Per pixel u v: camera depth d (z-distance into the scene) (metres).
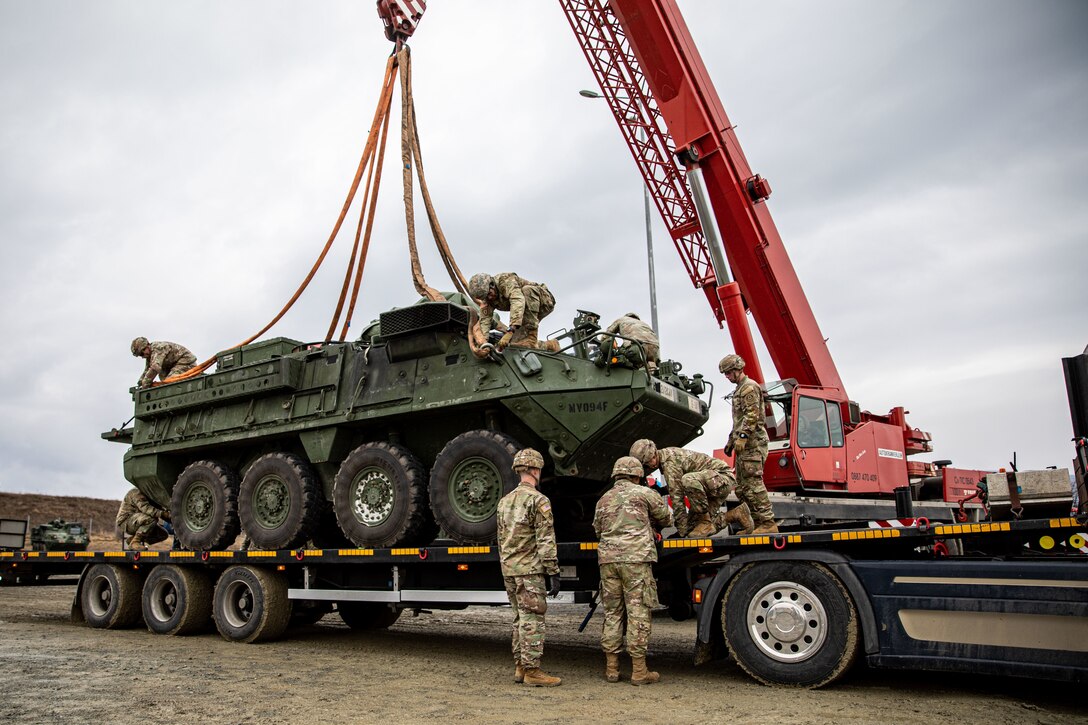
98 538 44.41
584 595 7.39
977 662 5.41
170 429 10.62
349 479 8.45
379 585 8.50
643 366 7.34
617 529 6.46
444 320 7.89
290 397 9.31
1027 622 5.33
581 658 7.95
